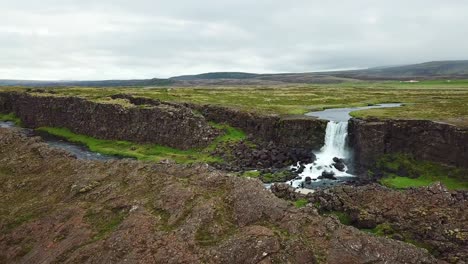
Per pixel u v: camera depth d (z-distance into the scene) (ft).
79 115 366.63
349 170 245.65
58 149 212.64
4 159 210.59
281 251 106.32
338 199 155.94
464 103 342.44
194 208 127.95
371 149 244.63
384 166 237.04
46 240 134.41
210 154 274.36
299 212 121.70
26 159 206.28
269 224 118.93
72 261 118.83
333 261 104.01
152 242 117.08
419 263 104.99
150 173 160.66
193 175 153.38
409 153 234.58
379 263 104.01
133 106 331.57
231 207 129.18
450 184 207.10
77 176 171.63
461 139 212.43
